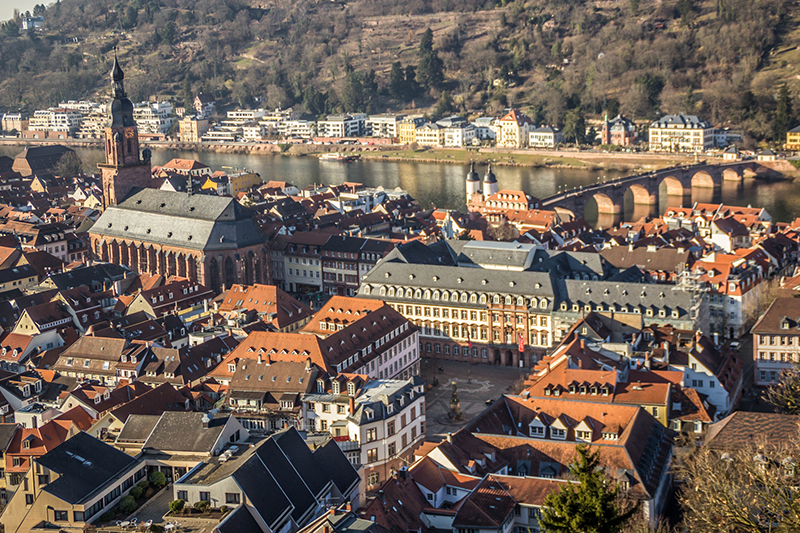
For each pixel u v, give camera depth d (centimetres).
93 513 16662
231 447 17850
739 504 12838
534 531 16750
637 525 15312
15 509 17175
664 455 19350
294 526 16238
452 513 16788
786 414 19800
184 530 15700
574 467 11819
